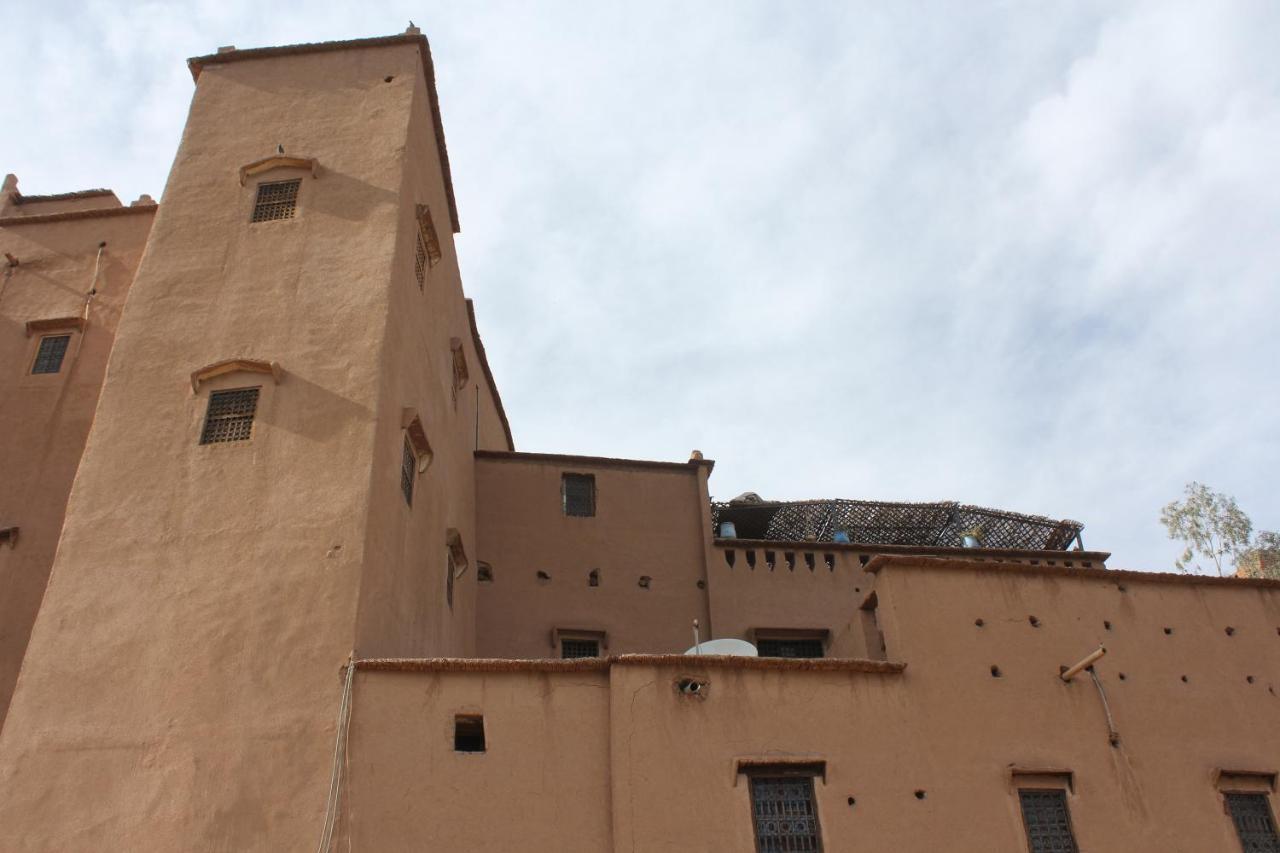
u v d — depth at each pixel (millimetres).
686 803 13992
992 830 14648
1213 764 15938
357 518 15555
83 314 21047
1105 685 16219
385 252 18484
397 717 14078
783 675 15172
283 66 21500
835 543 24766
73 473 19156
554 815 13742
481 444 26812
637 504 25172
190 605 14969
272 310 17922
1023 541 26594
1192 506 37000
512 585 23562
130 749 13898
